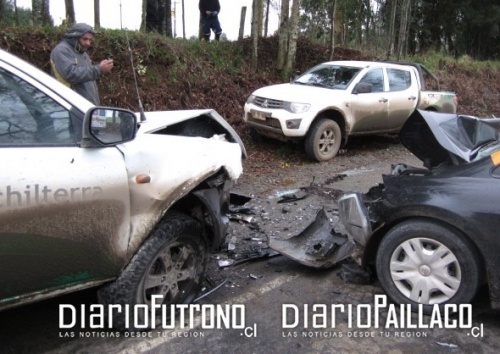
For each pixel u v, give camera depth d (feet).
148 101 30.07
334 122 27.68
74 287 9.21
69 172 8.60
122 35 30.58
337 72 30.04
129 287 9.82
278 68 39.29
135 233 9.68
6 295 8.34
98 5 35.01
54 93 8.80
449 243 10.60
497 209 10.05
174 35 40.91
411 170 13.21
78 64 17.34
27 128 8.47
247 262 14.24
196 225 11.00
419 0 78.54
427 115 12.71
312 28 54.44
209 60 35.70
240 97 34.68
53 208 8.41
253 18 37.40
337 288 12.71
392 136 35.94
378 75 30.12
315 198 20.86
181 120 13.66
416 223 11.02
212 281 13.02
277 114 26.73
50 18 33.35
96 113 8.84
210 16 38.68
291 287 12.76
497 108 55.88
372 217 12.14
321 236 14.67
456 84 55.31
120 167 9.32
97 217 9.02
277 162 27.35
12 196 7.95
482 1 81.35
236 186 22.68
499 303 10.31
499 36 87.92
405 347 10.19
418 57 58.80
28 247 8.28
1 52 8.71
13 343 10.30
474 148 12.30
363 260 12.28
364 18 63.10
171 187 10.00
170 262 10.68
